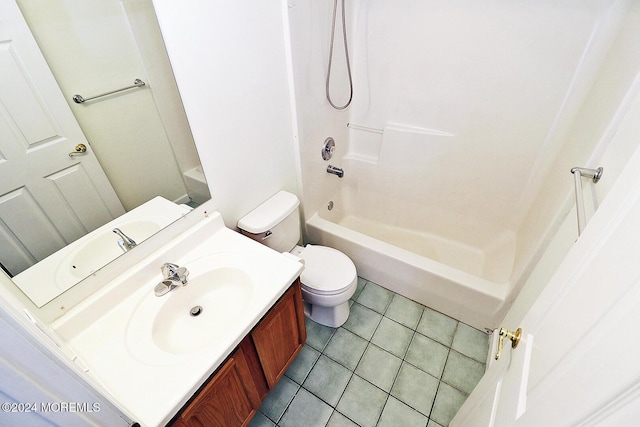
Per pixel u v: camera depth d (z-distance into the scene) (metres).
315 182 2.04
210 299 1.15
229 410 1.03
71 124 0.82
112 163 0.94
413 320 1.80
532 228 1.59
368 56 1.95
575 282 0.55
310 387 1.50
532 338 0.68
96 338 0.90
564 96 1.53
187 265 1.16
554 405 0.44
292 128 1.67
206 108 1.15
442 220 2.22
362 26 1.86
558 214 1.23
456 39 1.65
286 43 1.40
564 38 1.42
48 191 0.81
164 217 1.14
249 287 1.09
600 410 0.33
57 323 0.87
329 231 1.97
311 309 1.80
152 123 1.01
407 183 2.22
